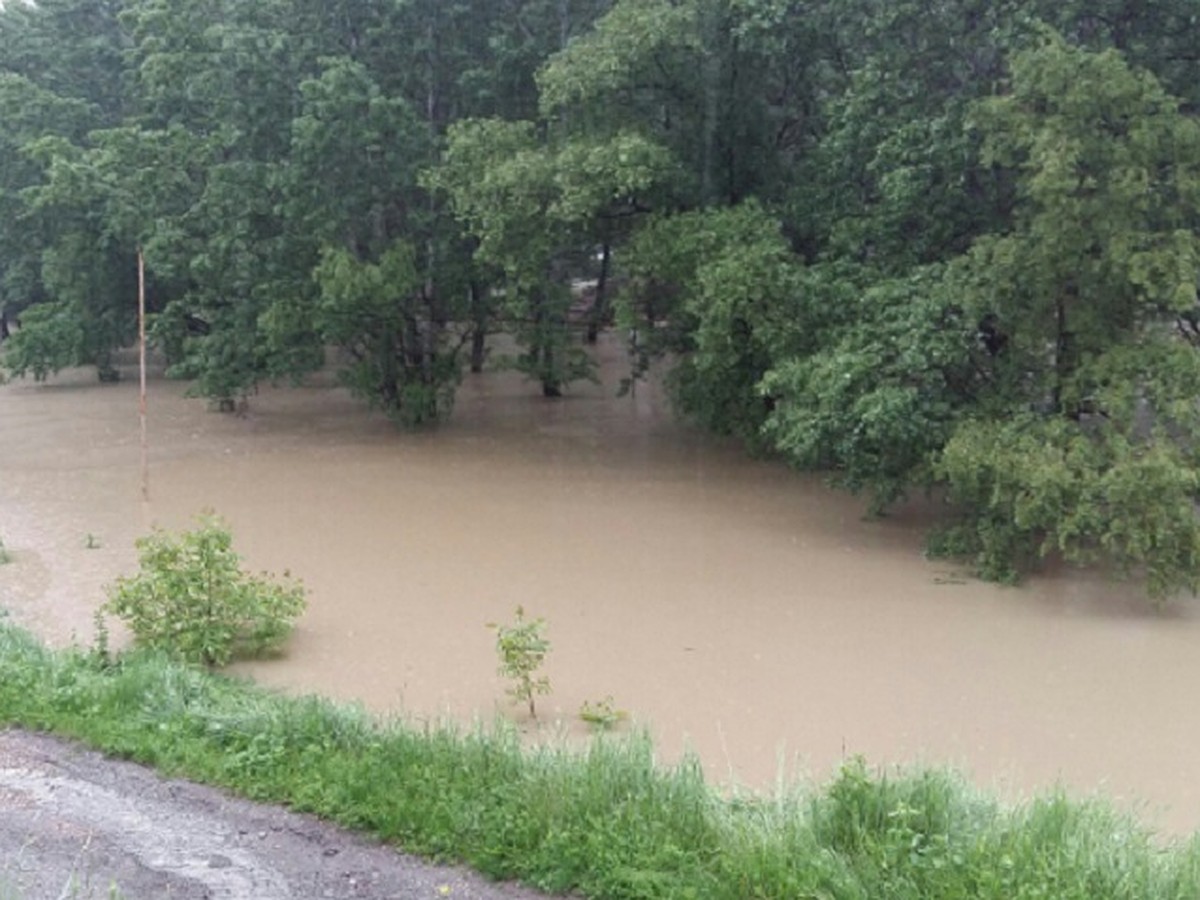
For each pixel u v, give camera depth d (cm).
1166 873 559
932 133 1435
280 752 754
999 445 1280
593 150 1650
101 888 604
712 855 598
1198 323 1398
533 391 2552
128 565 1384
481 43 2073
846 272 1554
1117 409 1251
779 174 1862
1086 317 1330
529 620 1197
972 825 606
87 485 1784
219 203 2070
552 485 1775
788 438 1419
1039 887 537
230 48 1975
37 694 868
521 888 598
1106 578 1338
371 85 1905
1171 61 1373
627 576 1353
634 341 1959
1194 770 883
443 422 2238
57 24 2802
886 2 1481
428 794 680
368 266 1909
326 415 2308
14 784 735
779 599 1277
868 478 1439
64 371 2853
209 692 898
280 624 1123
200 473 1858
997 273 1334
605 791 653
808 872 565
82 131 2659
